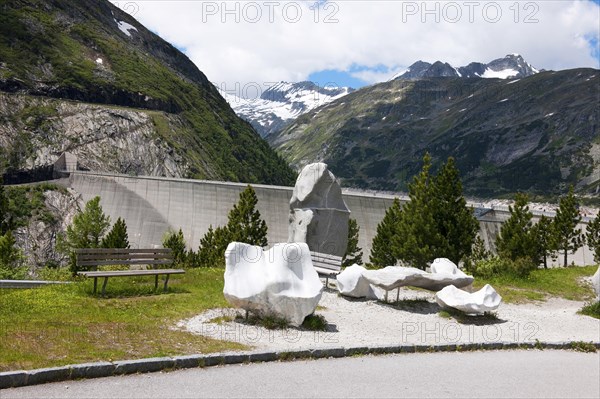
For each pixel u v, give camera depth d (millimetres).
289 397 9352
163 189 91688
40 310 14422
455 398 10023
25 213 104062
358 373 11164
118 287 18828
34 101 151500
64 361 9906
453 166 33906
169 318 14734
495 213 91625
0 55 161000
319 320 15492
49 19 196000
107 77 182250
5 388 8828
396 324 16875
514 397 10367
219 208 86562
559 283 30016
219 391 9406
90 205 67875
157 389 9281
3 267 28328
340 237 26672
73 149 143625
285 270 15125
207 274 23797
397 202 46688
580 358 14195
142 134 161125
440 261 22188
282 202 82500
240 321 15086
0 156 131125
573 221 53688
